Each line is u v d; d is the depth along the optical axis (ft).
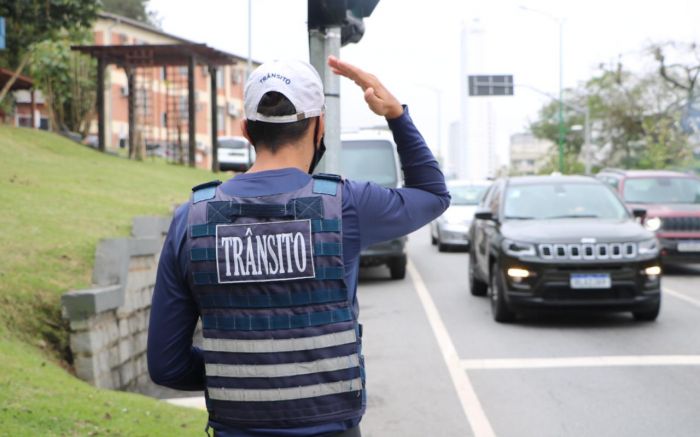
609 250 30.14
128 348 25.07
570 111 195.52
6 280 23.50
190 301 7.22
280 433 6.78
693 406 20.08
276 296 6.79
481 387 22.38
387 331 31.30
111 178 54.24
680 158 135.85
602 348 27.04
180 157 86.17
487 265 34.91
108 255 24.53
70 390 17.97
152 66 80.23
